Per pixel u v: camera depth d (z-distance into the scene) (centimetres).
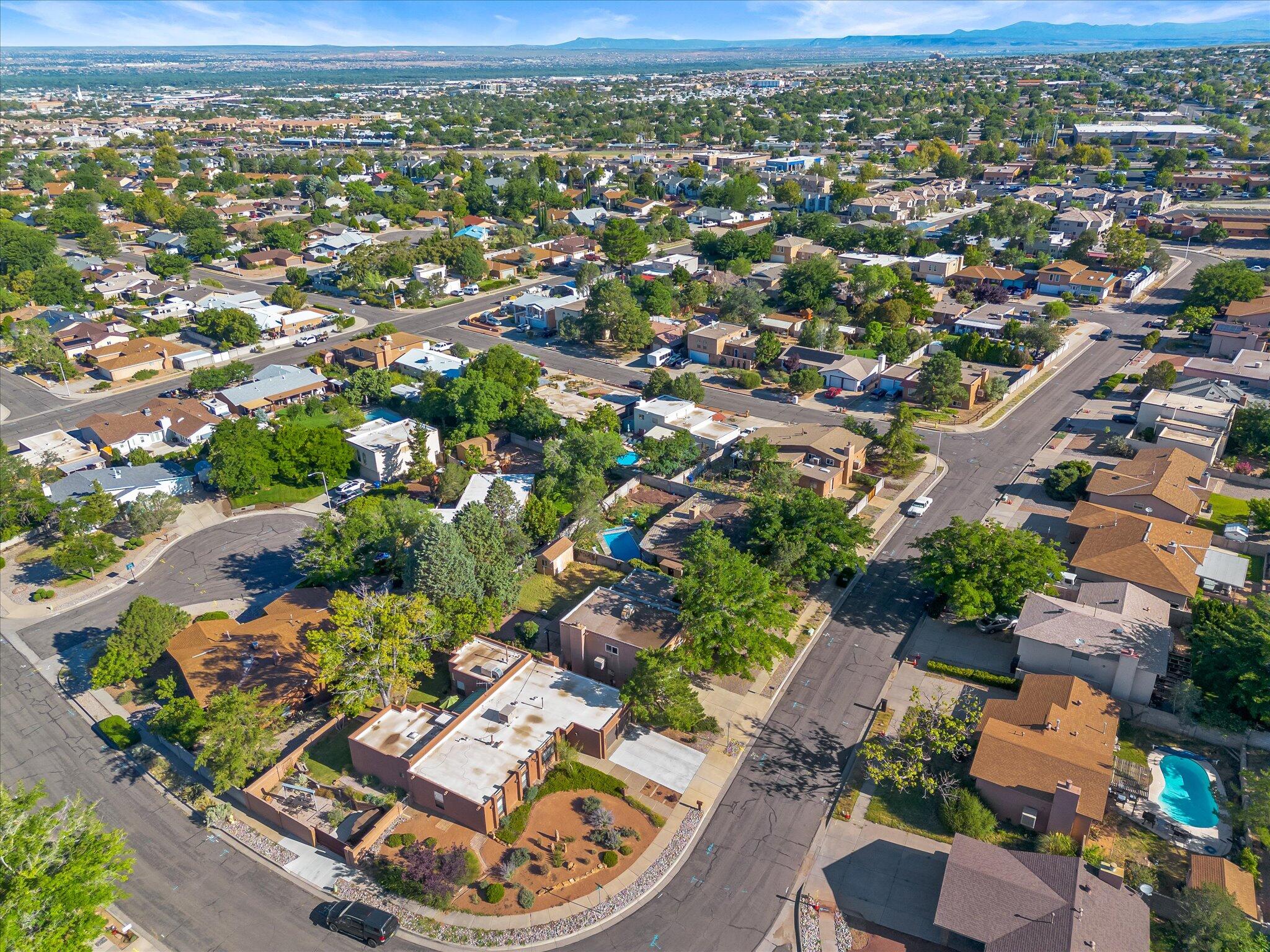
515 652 7975
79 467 12025
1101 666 7325
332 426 13300
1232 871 5712
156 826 6650
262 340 17550
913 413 13712
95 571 10044
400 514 9562
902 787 6562
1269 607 7362
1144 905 5434
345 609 7406
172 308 19225
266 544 10569
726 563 8219
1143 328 17325
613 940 5631
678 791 6781
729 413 13900
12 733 7638
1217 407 12262
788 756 7125
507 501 9938
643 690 7025
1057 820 6122
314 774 6994
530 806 6606
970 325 17000
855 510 10806
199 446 12456
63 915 4984
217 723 6706
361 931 5672
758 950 5544
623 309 16688
